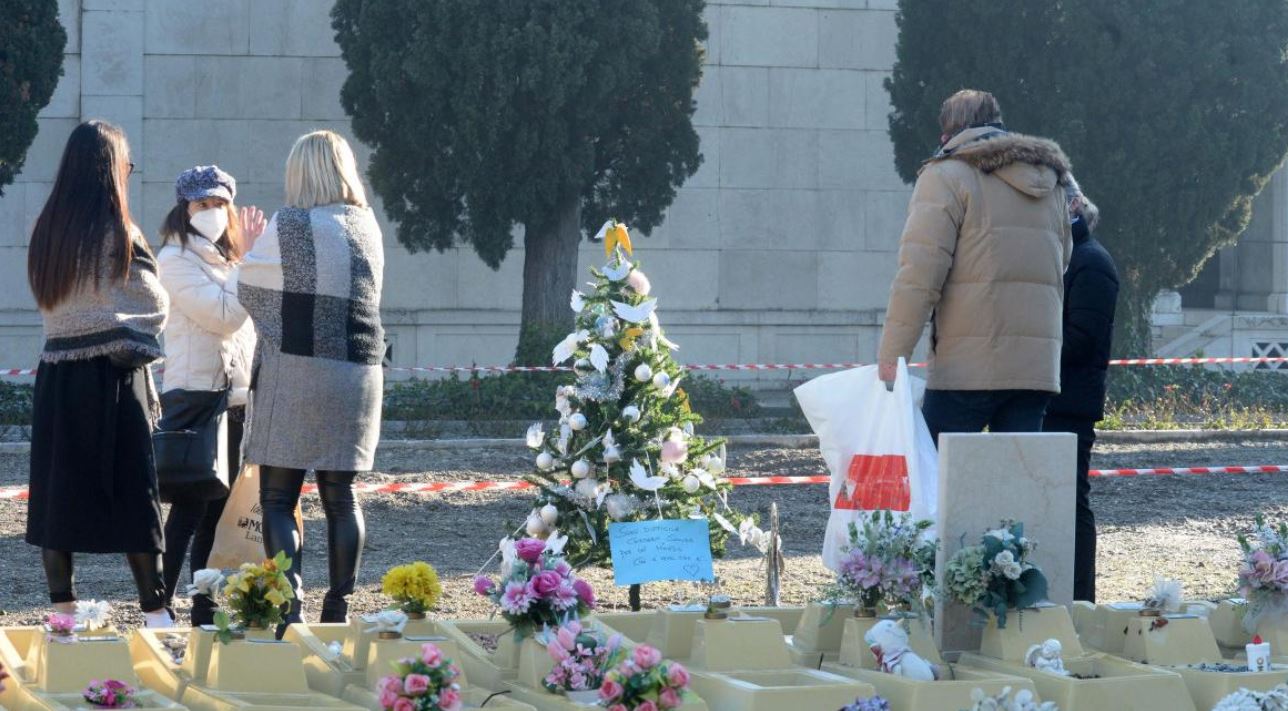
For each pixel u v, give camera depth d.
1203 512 14.25
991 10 23.16
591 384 7.82
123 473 6.67
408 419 20.84
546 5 21.67
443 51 21.53
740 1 26.95
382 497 14.51
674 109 23.06
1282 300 28.91
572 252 23.03
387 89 21.89
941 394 7.26
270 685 5.04
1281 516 14.03
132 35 25.23
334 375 6.76
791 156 27.16
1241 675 5.33
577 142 22.44
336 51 25.77
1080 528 7.85
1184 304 31.02
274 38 25.64
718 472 8.01
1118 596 9.93
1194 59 23.03
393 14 22.00
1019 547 5.56
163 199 25.38
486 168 21.91
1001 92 23.53
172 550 7.52
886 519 5.88
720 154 26.89
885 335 7.11
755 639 5.45
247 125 25.58
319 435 6.73
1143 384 23.67
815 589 10.12
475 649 5.64
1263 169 23.59
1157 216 23.39
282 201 25.72
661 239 26.67
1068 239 7.52
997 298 7.09
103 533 6.60
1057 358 7.25
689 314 26.70
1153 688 5.20
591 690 4.98
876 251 27.47
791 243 27.14
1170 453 18.92
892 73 25.92
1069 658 5.54
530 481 8.05
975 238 7.09
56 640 5.08
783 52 27.11
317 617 8.80
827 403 7.13
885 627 5.43
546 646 5.24
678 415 8.04
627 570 7.41
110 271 6.60
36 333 24.81
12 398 20.45
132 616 8.95
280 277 6.75
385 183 22.64
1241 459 18.23
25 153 21.97
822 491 15.51
